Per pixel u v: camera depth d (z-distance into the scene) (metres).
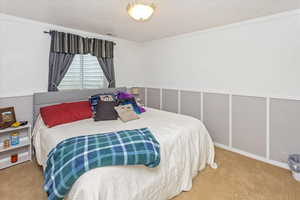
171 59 3.70
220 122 3.00
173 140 1.80
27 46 2.61
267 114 2.46
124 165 1.35
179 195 1.78
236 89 2.76
